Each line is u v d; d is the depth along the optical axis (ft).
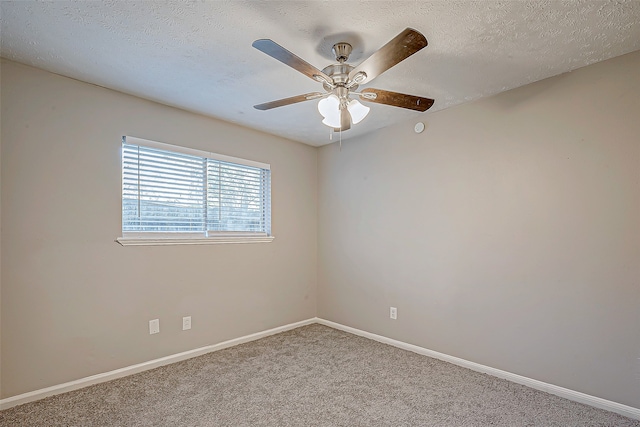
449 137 9.80
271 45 5.00
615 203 7.04
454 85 8.32
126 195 8.81
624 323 6.91
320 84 8.19
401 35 4.74
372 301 11.75
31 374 7.28
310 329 12.77
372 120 10.81
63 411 6.92
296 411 7.04
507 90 8.63
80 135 8.00
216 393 7.77
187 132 9.93
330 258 13.32
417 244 10.50
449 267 9.71
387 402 7.39
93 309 8.14
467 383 8.29
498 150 8.80
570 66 7.41
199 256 10.15
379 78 7.94
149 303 9.06
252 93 8.72
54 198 7.63
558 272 7.75
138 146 8.98
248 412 6.98
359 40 6.35
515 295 8.41
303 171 13.41
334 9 5.45
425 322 10.25
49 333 7.52
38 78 7.45
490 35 6.18
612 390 7.02
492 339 8.79
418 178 10.52
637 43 6.48
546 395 7.69
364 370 9.05
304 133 12.13
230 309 10.88
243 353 10.25
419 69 7.49
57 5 5.30
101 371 8.23
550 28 5.96
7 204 7.06
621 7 5.36
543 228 8.00
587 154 7.39
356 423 6.61
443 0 5.22
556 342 7.75
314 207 13.83
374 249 11.75
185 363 9.46
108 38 6.27
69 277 7.80
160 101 9.23
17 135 7.18
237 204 11.30
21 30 6.00
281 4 5.31
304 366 9.30
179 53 6.81
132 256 8.79
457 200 9.59
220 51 6.73
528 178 8.25
